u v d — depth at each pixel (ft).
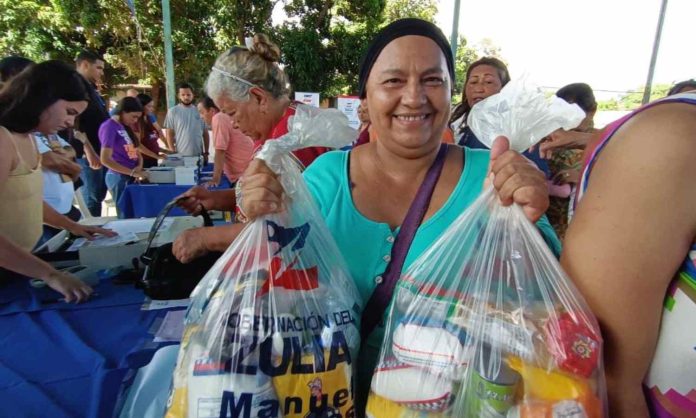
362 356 3.12
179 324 4.52
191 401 2.41
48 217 6.48
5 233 5.63
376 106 3.09
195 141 20.45
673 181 1.84
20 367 3.79
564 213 5.90
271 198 2.65
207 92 6.44
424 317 2.51
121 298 5.11
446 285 2.57
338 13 38.78
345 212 3.28
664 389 2.10
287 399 2.47
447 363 2.34
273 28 38.96
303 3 38.73
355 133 2.99
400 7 45.62
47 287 5.29
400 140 3.07
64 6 38.99
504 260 2.45
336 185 3.39
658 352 2.10
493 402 2.22
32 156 6.11
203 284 2.76
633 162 1.93
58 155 7.41
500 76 9.48
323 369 2.54
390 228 3.25
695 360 1.96
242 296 2.58
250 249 2.68
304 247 2.75
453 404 2.33
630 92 37.58
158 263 5.07
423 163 3.28
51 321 4.55
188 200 5.80
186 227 6.73
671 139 1.84
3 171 5.31
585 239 2.12
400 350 2.49
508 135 2.60
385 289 3.03
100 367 3.78
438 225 3.10
